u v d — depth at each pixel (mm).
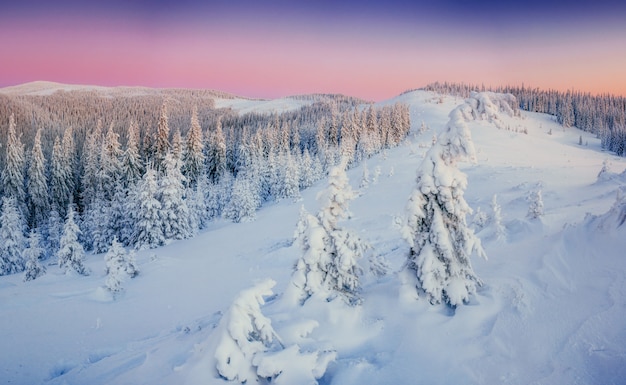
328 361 7883
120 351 12750
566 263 9336
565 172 40406
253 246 34312
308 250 10352
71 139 70562
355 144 97250
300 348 8344
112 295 20219
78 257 26641
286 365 7324
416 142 106250
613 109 164250
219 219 55281
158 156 61812
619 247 8977
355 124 101125
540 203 16766
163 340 12453
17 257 35344
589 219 10641
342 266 9812
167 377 8258
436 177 8930
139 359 10531
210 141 79375
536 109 183125
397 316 9383
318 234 10227
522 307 8367
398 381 7398
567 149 86562
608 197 20500
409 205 9344
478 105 8523
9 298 19203
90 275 26797
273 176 71250
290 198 63781
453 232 9289
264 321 7926
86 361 12523
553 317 7770
